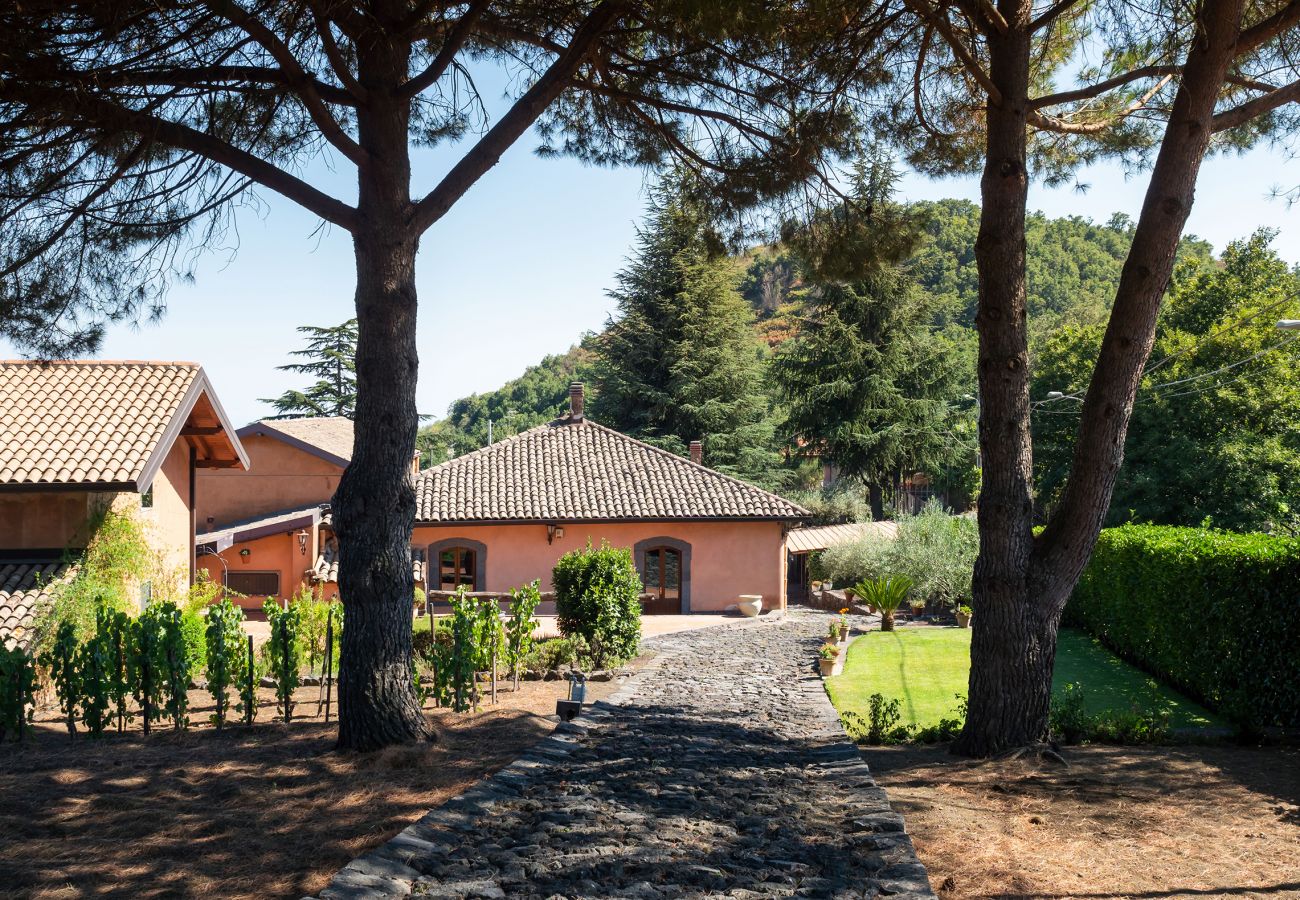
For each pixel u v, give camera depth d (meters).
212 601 18.56
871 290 43.00
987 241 8.69
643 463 29.23
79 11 6.96
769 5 7.81
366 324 8.23
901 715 12.33
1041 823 6.41
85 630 12.88
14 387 15.76
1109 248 92.62
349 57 8.89
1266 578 9.98
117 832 5.52
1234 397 30.14
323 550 29.06
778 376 44.97
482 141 8.50
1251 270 34.19
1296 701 9.66
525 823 6.11
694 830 6.06
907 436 43.56
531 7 9.05
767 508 27.22
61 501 14.05
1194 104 7.87
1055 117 11.23
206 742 8.33
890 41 10.05
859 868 5.30
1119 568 16.28
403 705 8.16
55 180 8.08
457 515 26.30
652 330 42.53
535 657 14.33
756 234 11.08
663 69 9.72
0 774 6.88
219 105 8.67
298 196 8.12
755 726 10.70
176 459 18.44
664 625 24.56
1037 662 8.68
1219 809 6.74
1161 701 12.58
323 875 4.90
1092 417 8.42
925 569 27.08
